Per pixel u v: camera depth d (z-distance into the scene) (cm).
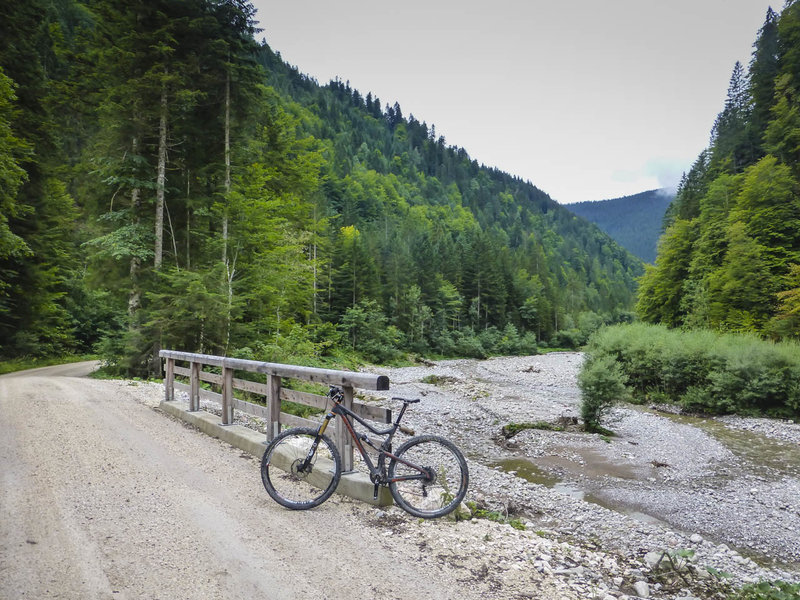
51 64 3256
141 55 1842
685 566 502
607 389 1508
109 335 2114
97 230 1989
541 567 404
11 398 1014
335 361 3259
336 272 4909
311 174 3023
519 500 855
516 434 1452
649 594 428
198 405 910
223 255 1948
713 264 4025
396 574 360
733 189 4381
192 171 2138
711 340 2219
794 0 4566
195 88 2084
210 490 525
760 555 718
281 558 374
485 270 7462
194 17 2039
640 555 571
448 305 6744
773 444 1419
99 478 543
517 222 19288
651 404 2109
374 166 18562
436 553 402
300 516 464
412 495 493
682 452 1308
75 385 1281
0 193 1705
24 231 2272
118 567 344
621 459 1227
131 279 1855
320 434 511
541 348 7756
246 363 714
